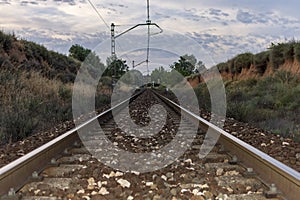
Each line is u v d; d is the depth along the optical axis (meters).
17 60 27.42
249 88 24.33
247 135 10.60
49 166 6.41
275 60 26.52
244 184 5.35
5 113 11.63
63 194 4.92
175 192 5.03
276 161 5.34
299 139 9.48
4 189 4.71
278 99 16.27
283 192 4.76
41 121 13.45
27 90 17.81
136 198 4.82
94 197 4.80
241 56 34.44
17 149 8.84
